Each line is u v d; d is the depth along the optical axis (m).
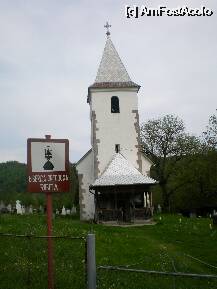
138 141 40.94
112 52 44.03
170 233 26.62
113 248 18.64
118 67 43.06
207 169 56.00
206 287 12.90
